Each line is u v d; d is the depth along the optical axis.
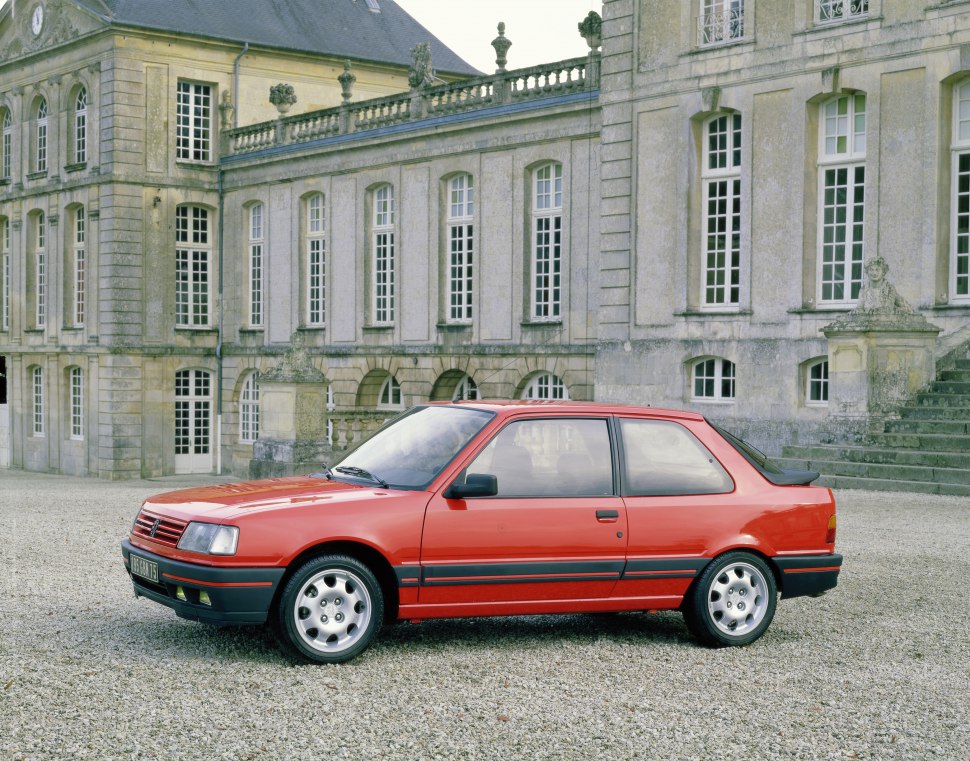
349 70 38.34
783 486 9.42
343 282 38.09
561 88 30.94
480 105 33.25
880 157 23.44
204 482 38.41
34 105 46.28
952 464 19.00
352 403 37.59
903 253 23.14
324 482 9.05
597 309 30.31
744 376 25.52
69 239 44.47
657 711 7.30
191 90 42.84
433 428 9.20
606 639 9.30
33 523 16.28
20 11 46.47
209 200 43.09
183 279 43.16
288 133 40.19
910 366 20.70
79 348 43.34
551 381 31.80
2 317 48.81
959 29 22.14
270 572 8.05
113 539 14.53
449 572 8.46
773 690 7.84
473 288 33.62
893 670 8.42
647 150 27.42
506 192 32.59
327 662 8.21
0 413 48.59
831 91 24.05
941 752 6.66
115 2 41.81
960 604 10.60
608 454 9.05
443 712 7.16
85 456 43.56
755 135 25.41
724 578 9.10
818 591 9.40
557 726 6.95
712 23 26.38
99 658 8.37
